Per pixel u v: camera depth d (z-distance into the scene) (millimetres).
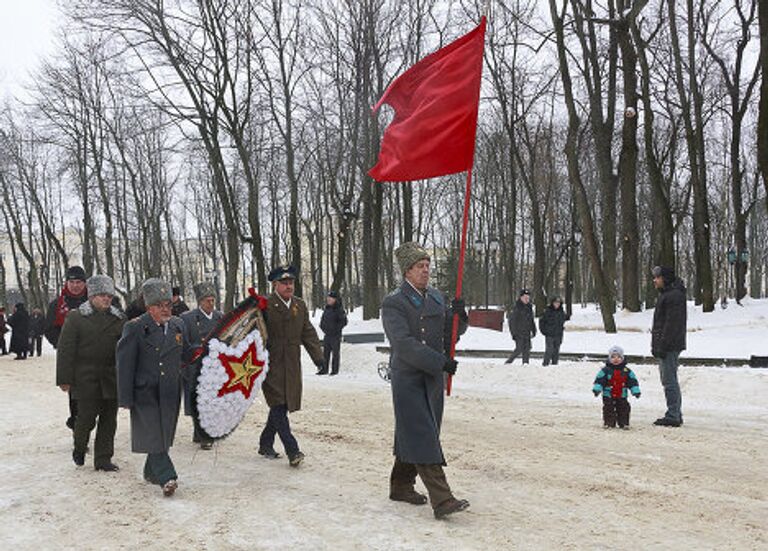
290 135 29953
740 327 23078
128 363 6074
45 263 50000
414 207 55625
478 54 7023
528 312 16656
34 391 14086
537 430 9328
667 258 28422
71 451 7953
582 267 56312
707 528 5262
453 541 4855
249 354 6320
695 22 32062
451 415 10602
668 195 37188
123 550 4793
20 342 23828
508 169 48625
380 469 7027
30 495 6109
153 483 6426
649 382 13008
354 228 54000
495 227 50250
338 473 6855
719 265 48781
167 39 26062
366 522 5273
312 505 5723
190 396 6117
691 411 10859
